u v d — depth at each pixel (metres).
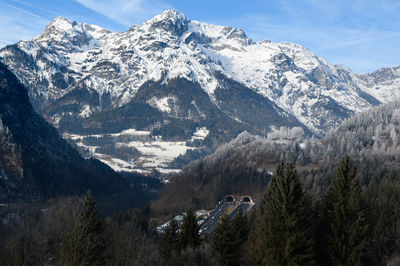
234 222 86.88
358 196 58.94
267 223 57.53
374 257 64.81
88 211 75.75
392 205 79.19
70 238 70.12
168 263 73.19
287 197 56.06
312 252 56.25
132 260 72.44
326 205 61.22
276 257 54.91
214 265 71.88
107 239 88.19
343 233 57.22
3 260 84.75
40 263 78.94
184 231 83.88
